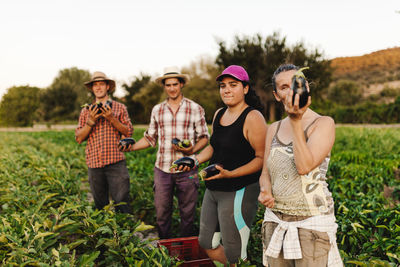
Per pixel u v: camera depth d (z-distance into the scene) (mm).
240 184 2674
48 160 7730
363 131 13695
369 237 3312
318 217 1799
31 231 2791
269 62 31000
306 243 1774
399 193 5203
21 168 6629
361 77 69312
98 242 2715
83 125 4242
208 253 2955
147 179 5965
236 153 2707
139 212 5129
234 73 2639
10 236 2547
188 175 3756
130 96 47594
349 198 4781
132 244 2605
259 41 32000
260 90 31750
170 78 3729
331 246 1792
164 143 3816
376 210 3488
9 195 4145
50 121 57531
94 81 4223
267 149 2082
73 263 2303
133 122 47500
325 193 1832
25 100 51281
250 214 2705
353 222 3295
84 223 3051
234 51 33906
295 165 1793
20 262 2402
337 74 72250
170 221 3936
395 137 11570
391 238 2906
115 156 4121
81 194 4957
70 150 10461
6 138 15227
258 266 3270
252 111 2674
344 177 5863
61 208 3186
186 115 3822
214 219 2854
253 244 3494
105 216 3086
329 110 29875
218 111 3014
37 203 3797
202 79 37469
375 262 2236
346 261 2439
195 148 3871
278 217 1936
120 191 4203
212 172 2613
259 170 2652
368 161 6859
